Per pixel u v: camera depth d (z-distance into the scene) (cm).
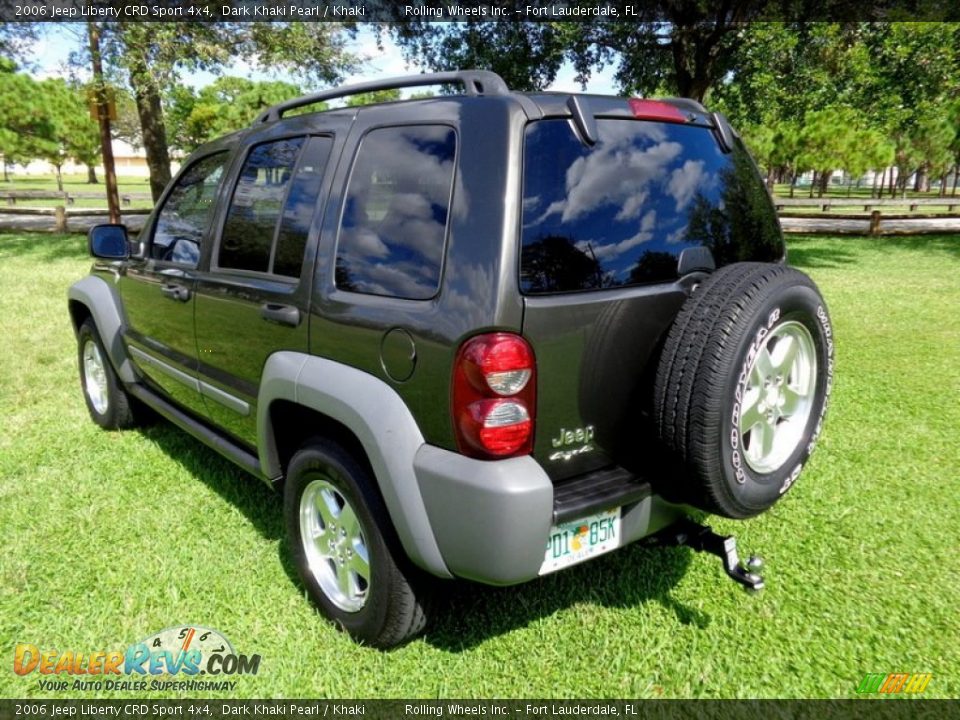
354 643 256
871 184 6625
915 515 343
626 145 231
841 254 1393
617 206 224
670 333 218
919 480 379
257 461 304
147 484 378
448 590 251
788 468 242
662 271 232
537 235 204
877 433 444
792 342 237
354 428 225
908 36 1165
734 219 264
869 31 1178
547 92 223
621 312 218
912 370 574
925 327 723
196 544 320
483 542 201
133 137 5653
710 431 208
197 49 1134
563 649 254
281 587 289
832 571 298
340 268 241
